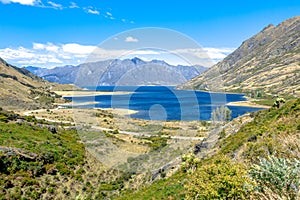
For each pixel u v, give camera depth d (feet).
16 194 76.84
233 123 96.22
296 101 70.38
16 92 381.40
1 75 468.34
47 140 110.73
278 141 35.55
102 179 67.46
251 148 40.93
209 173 27.71
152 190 44.50
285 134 44.65
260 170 19.62
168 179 44.93
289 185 17.80
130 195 44.52
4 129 115.03
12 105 309.22
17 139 104.32
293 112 62.49
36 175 84.79
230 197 24.27
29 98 363.97
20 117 151.43
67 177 80.28
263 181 19.12
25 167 86.12
